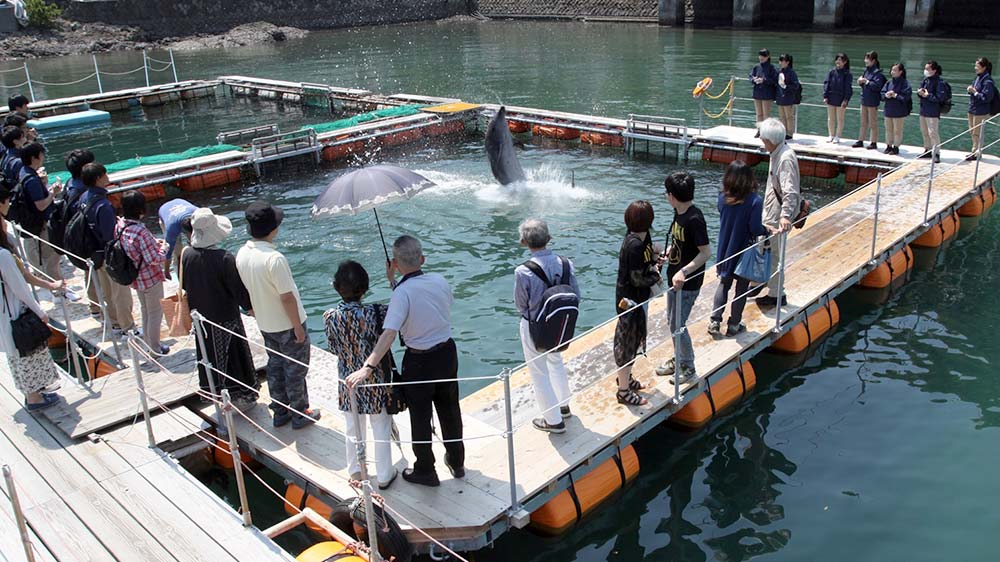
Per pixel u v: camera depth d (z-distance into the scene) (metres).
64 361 10.54
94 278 8.19
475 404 7.94
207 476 7.99
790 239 12.06
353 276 6.12
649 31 45.69
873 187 14.42
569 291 6.43
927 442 8.23
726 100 26.28
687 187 7.16
